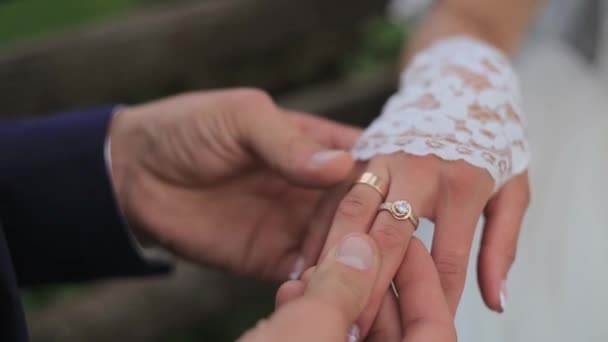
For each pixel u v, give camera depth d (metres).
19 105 0.76
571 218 0.63
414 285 0.43
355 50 0.97
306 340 0.36
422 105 0.51
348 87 0.93
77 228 0.56
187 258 0.58
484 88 0.51
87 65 0.78
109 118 0.56
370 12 0.94
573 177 0.65
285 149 0.51
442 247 0.45
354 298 0.38
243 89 0.55
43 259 0.57
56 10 0.91
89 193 0.55
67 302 0.79
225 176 0.56
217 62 0.85
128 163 0.57
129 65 0.80
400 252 0.43
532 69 0.75
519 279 0.60
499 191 0.49
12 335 0.41
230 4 0.84
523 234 0.62
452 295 0.45
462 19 0.66
